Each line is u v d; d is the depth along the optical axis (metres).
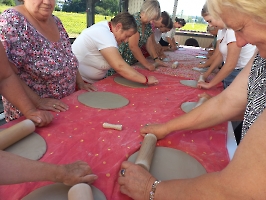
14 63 1.19
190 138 1.07
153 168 0.83
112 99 1.45
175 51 4.00
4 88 1.01
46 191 0.68
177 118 1.05
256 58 0.80
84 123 1.11
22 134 0.92
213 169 0.86
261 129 0.48
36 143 0.91
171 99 1.56
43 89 1.41
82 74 2.01
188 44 5.82
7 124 1.03
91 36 1.81
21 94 1.05
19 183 0.63
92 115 1.21
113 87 1.71
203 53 3.94
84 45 1.87
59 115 1.17
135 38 2.31
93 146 0.94
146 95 1.60
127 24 1.79
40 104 1.22
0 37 1.14
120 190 0.72
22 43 1.20
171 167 0.85
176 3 6.00
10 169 0.59
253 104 0.72
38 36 1.29
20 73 1.31
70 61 1.51
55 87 1.45
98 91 1.58
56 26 1.47
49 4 1.26
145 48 3.02
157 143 1.01
